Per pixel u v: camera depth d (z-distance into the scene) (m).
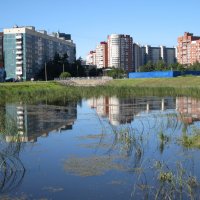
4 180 13.49
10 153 17.47
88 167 14.97
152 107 40.25
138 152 17.25
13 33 148.62
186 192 11.80
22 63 148.38
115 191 12.18
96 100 52.84
